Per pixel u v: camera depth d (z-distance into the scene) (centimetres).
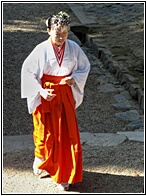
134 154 566
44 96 473
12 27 1053
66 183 488
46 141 484
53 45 475
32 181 505
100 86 814
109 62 880
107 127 676
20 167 534
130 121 694
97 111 727
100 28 1042
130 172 524
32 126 677
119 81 833
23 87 484
